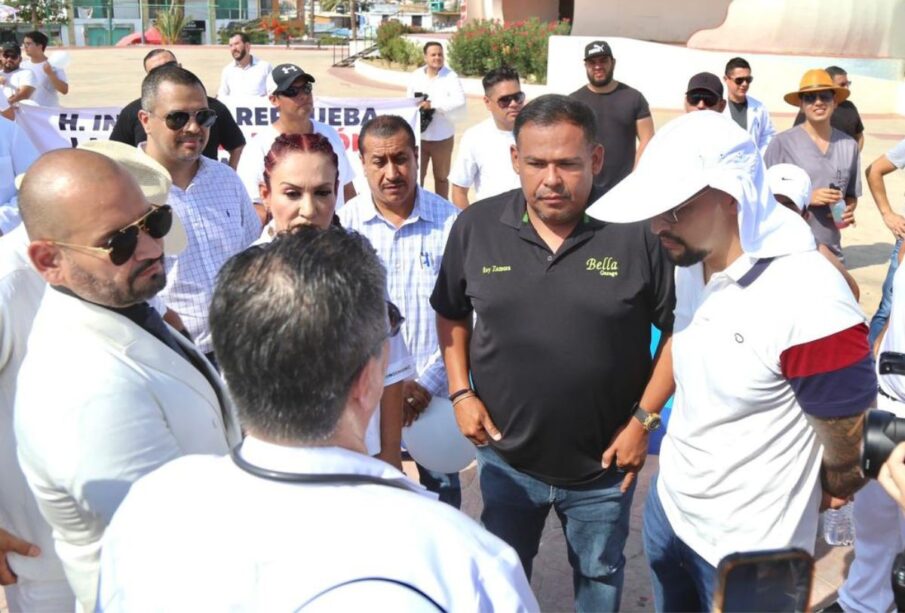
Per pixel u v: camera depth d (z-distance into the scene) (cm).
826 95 576
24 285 237
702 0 2302
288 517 127
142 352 195
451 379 296
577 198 254
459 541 129
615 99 671
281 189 293
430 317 368
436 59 922
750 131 738
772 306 208
